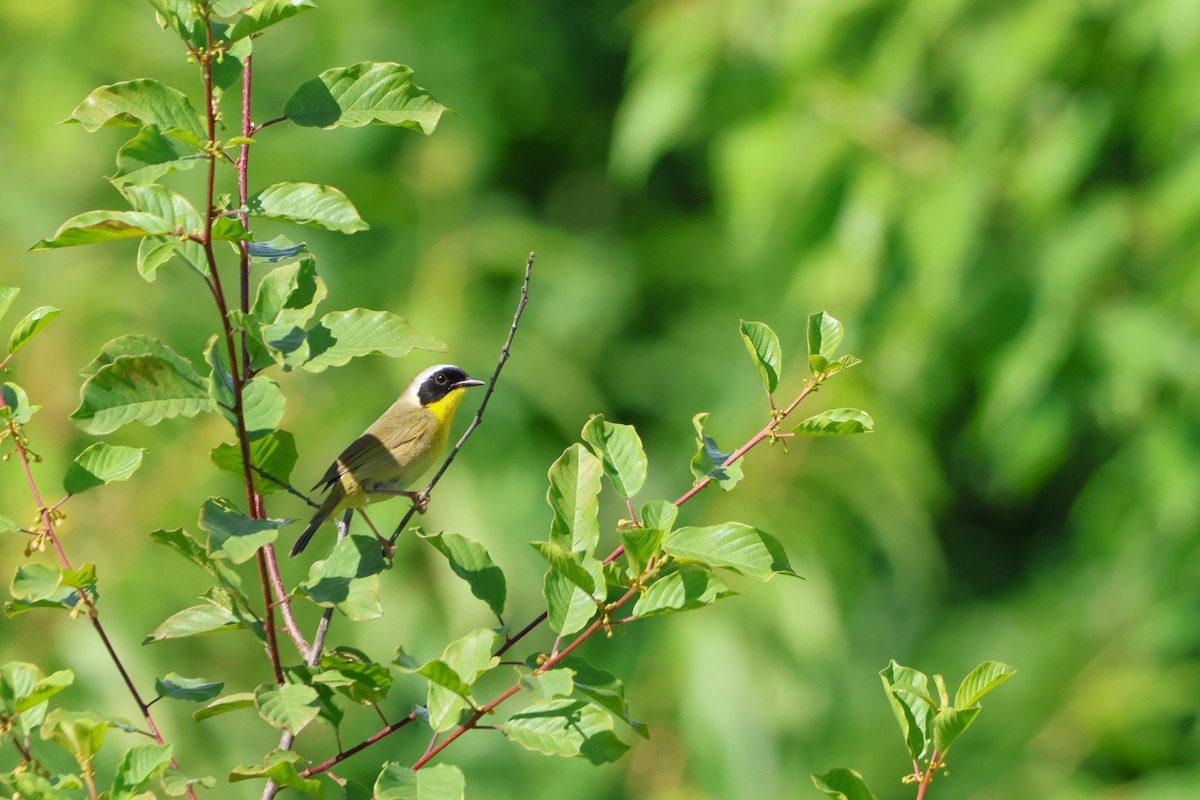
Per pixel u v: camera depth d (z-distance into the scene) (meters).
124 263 13.34
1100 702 14.18
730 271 15.61
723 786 12.95
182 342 12.96
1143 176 14.02
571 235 16.45
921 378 13.76
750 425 13.53
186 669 11.95
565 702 4.84
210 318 13.34
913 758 4.97
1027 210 13.01
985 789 14.22
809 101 13.62
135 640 11.44
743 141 13.55
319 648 5.38
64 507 11.55
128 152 4.34
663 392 15.47
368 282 14.62
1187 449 13.41
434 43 16.27
